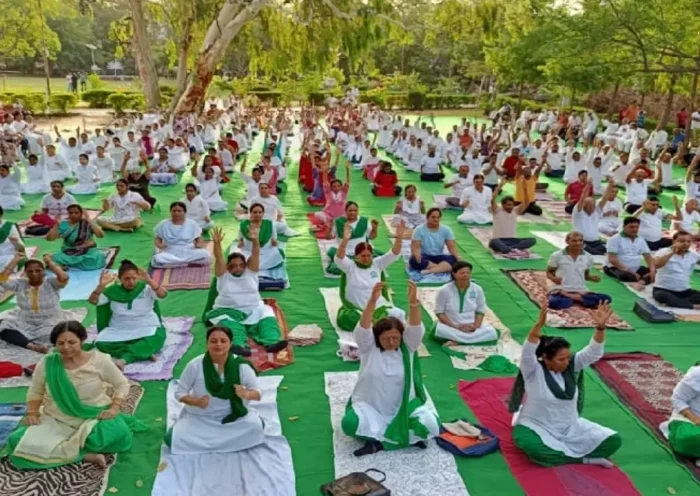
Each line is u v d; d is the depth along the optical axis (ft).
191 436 14.97
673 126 77.36
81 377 14.89
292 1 76.84
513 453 15.33
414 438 15.35
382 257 22.47
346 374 19.19
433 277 27.58
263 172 43.01
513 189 48.70
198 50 78.89
